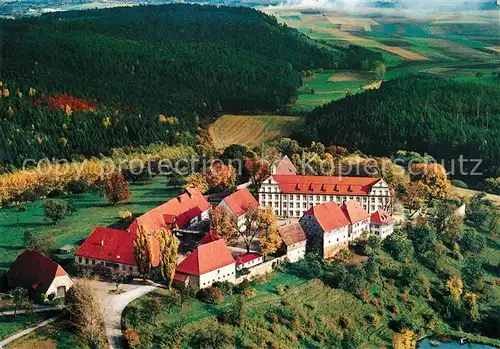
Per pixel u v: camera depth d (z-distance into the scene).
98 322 179.62
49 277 192.25
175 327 184.50
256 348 186.00
